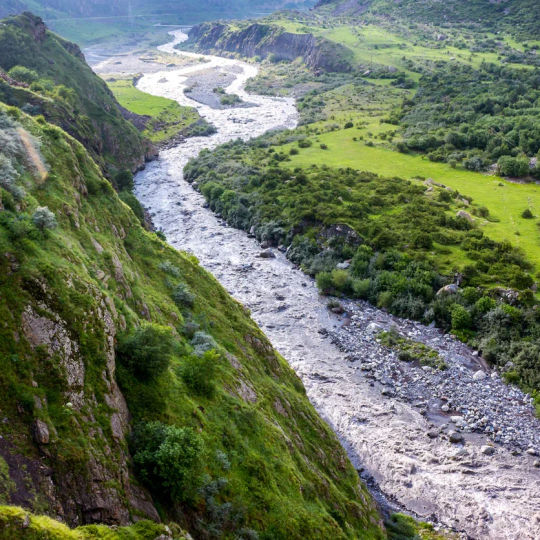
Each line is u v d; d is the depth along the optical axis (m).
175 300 42.41
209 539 23.91
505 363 59.47
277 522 27.56
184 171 127.19
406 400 53.94
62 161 40.59
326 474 37.53
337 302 72.31
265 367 44.56
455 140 128.62
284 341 63.75
